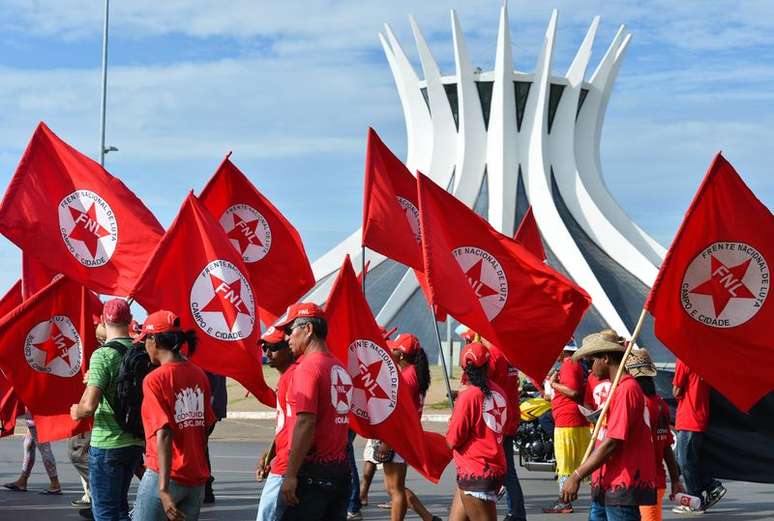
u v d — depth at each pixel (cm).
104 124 3534
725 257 1049
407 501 1197
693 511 1463
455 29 6175
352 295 1034
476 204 6091
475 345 1030
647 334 5325
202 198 1334
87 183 1223
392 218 1270
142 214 1230
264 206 1352
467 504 1015
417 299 5278
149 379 877
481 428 1012
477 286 1181
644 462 955
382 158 1322
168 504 861
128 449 1006
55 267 1196
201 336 1103
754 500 1595
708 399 1412
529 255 1180
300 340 872
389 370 1036
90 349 1188
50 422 1174
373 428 1027
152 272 1094
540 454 1823
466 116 6144
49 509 1423
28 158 1208
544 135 6162
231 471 1845
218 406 1438
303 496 851
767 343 1050
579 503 1576
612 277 5891
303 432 835
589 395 1345
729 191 1046
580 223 6206
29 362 1165
